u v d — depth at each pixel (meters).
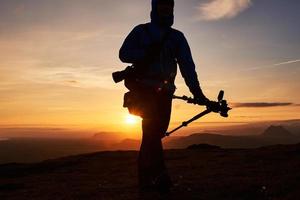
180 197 3.97
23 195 5.09
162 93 3.78
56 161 8.85
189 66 3.80
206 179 4.89
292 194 3.75
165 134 3.93
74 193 4.87
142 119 3.89
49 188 5.49
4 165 8.90
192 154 8.00
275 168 5.33
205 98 3.67
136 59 3.80
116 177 6.01
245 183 4.42
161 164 3.93
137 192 4.49
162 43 3.77
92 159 8.72
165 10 3.83
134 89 3.83
